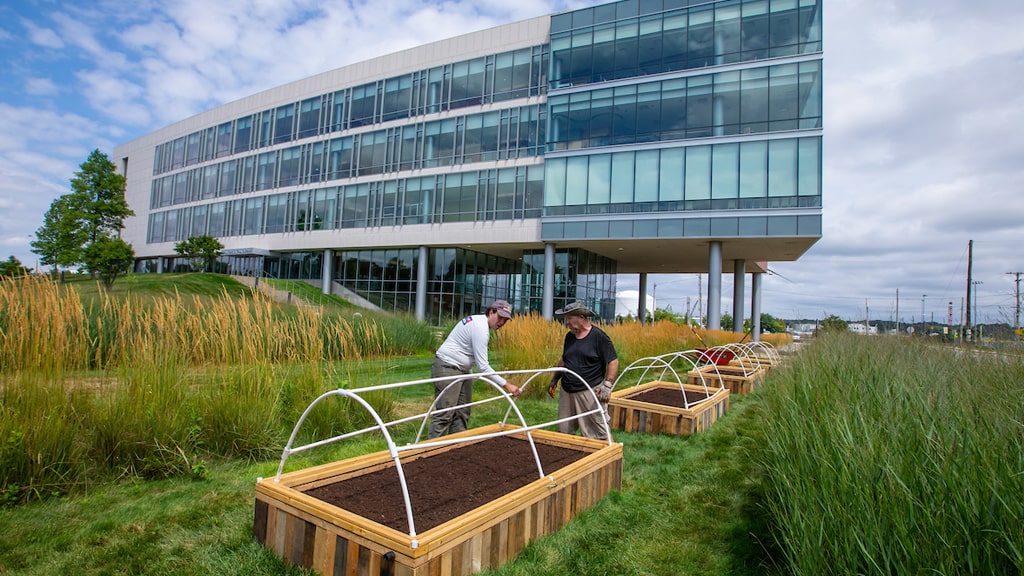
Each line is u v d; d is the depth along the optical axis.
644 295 39.78
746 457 5.15
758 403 7.62
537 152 26.11
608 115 24.08
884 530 2.38
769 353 13.37
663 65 23.23
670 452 5.39
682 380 10.66
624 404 6.45
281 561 2.78
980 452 2.59
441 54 29.30
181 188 42.16
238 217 37.12
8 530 3.06
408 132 29.91
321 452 4.83
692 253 27.81
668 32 23.23
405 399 7.19
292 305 7.45
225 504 3.57
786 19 21.31
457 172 28.06
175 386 4.36
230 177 38.03
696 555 3.15
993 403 3.56
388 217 29.95
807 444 3.52
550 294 25.95
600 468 3.89
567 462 3.85
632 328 15.82
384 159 30.53
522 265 30.56
